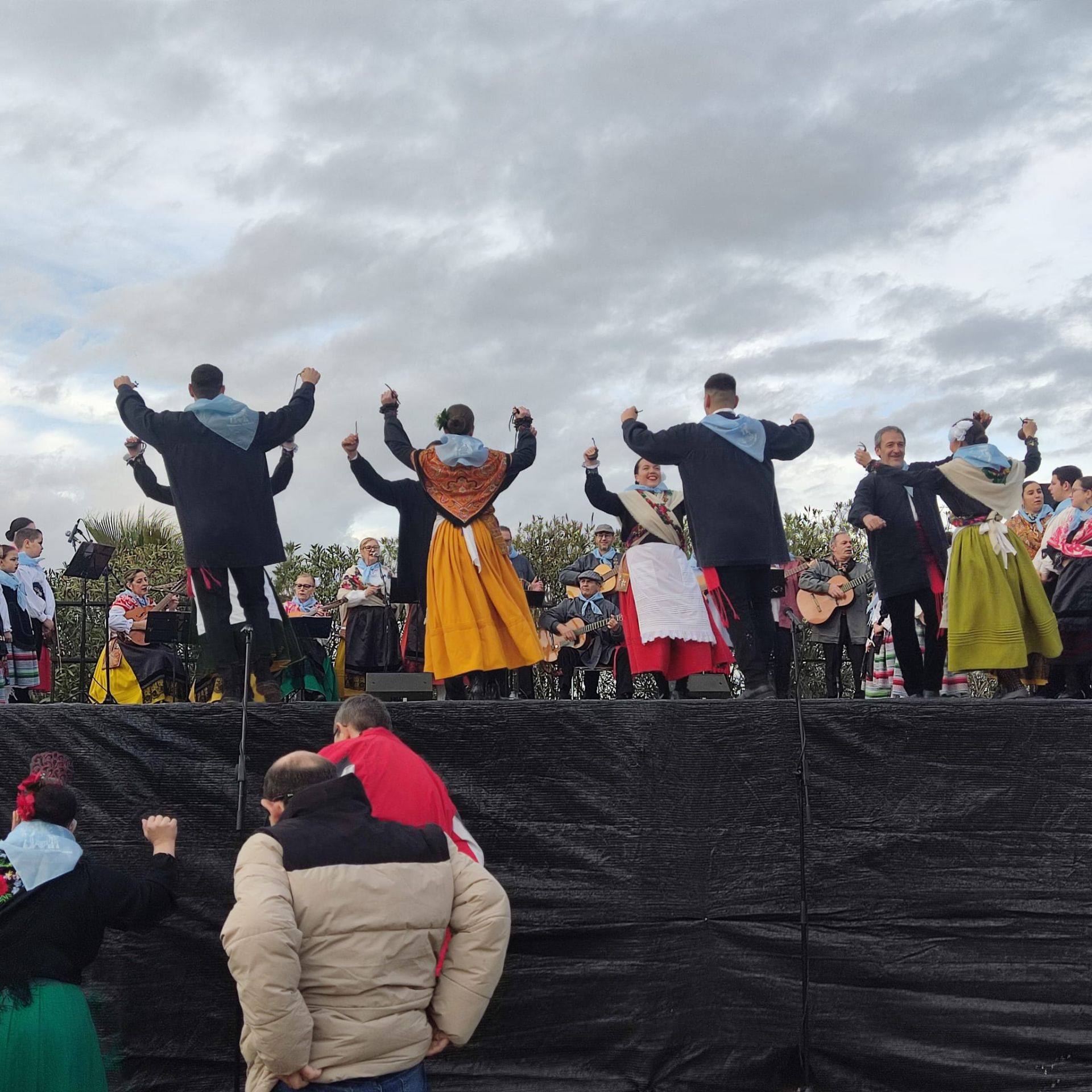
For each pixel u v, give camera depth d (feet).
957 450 19.30
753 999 16.11
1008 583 18.29
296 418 18.43
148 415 17.87
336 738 13.56
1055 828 16.26
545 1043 15.99
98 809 16.03
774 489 19.02
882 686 26.40
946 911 16.19
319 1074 10.04
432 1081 15.87
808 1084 15.89
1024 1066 15.85
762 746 16.53
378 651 26.08
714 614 20.20
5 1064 12.09
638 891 16.26
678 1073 15.96
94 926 12.86
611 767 16.47
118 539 41.19
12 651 22.63
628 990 16.11
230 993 15.84
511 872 16.26
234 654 17.63
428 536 20.08
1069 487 21.26
